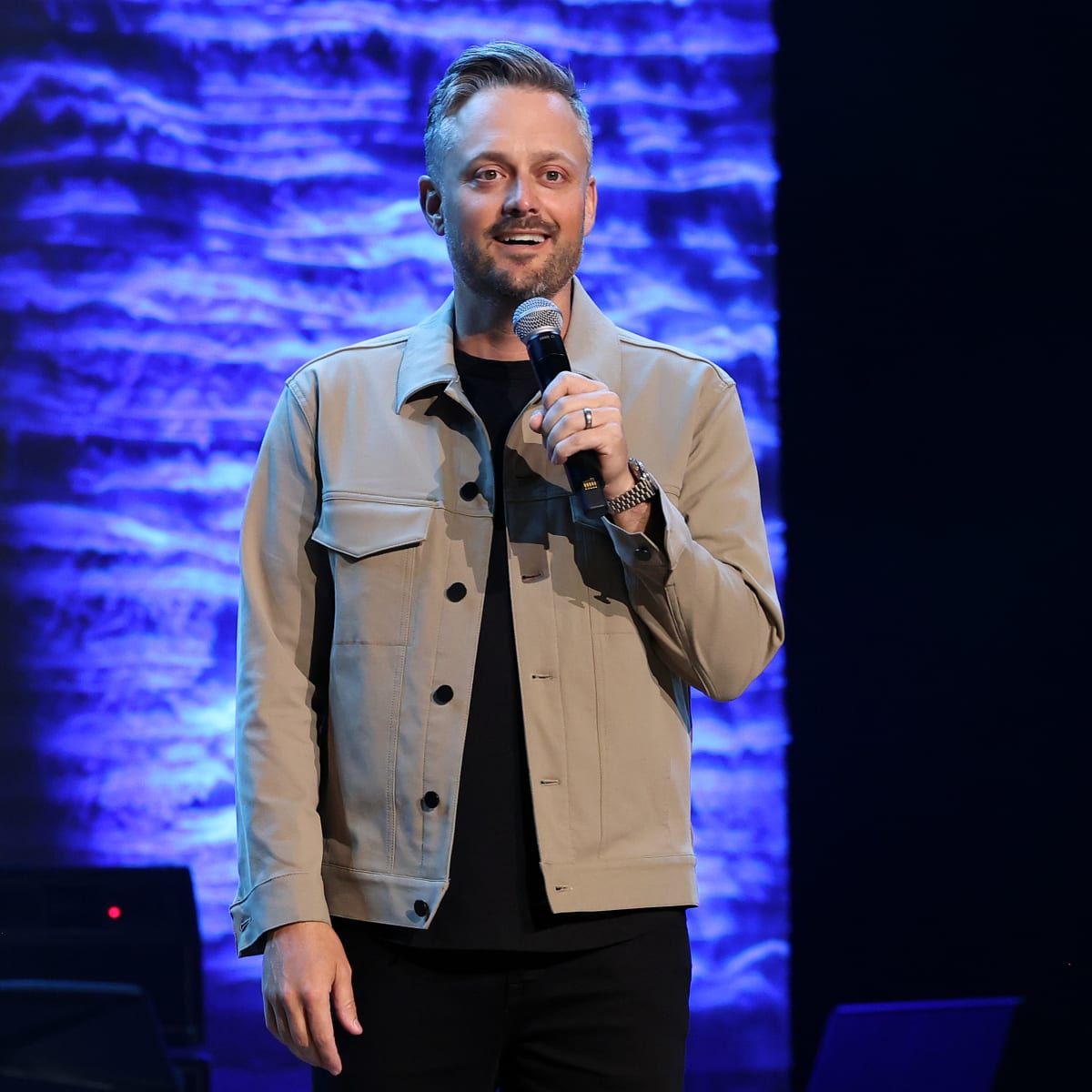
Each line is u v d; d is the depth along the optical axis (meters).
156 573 12.93
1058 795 13.09
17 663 12.79
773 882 13.05
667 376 5.48
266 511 5.50
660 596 4.98
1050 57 13.39
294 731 5.26
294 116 13.27
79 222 13.02
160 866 9.07
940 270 13.45
